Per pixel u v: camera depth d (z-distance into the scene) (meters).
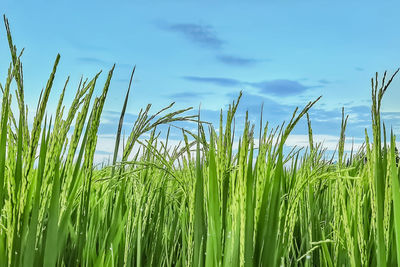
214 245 1.45
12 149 1.33
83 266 1.63
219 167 1.54
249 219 1.40
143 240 1.99
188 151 1.62
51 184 1.43
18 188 1.30
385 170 1.50
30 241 1.29
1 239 1.31
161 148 2.15
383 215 1.44
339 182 1.61
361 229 1.54
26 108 1.29
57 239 1.41
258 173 1.49
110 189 2.01
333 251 1.89
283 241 1.57
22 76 1.25
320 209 2.47
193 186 1.61
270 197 1.56
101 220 2.17
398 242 1.33
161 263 1.97
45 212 1.44
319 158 2.10
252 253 1.40
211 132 1.54
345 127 1.80
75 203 1.85
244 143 1.40
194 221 1.52
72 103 1.39
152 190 1.93
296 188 1.58
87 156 1.53
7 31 1.21
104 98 1.47
